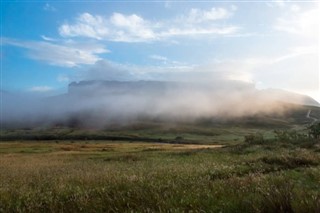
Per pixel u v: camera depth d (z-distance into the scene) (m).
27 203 9.02
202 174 13.95
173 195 8.58
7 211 8.53
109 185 11.15
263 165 17.55
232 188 9.27
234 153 35.72
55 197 9.82
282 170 15.41
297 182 10.97
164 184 10.62
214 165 17.77
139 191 8.88
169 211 7.09
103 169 22.00
